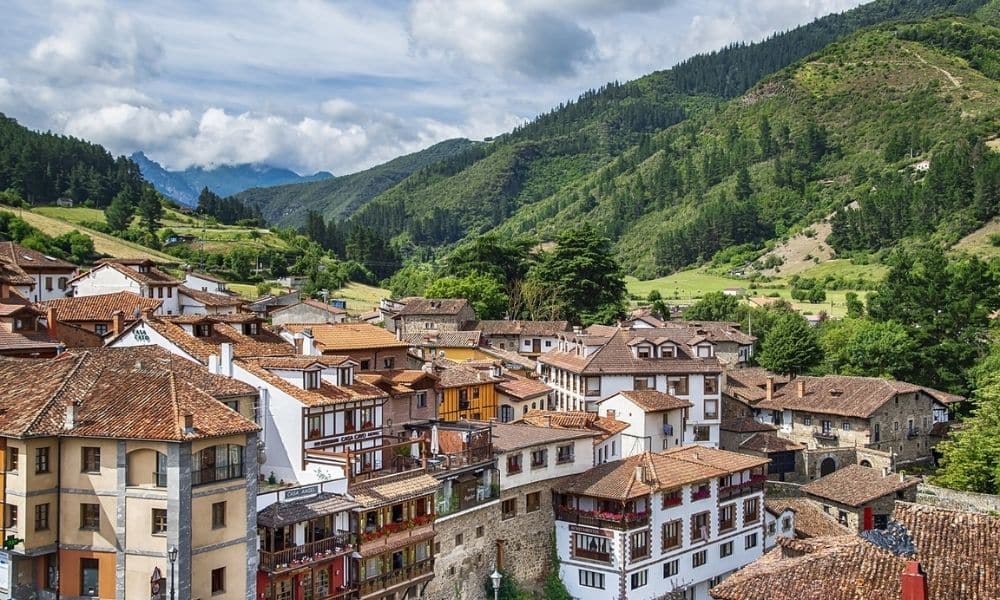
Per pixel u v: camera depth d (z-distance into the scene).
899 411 108.62
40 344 71.06
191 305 119.69
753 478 84.81
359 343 81.31
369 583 59.47
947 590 36.62
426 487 64.06
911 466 108.50
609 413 91.31
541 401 98.69
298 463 62.09
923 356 124.50
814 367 137.38
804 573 38.97
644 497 74.31
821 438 108.38
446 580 67.38
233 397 59.41
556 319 158.75
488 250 179.25
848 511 86.25
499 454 72.38
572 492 75.31
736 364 145.12
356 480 62.75
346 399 65.50
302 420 62.00
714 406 101.62
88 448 50.56
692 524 78.38
